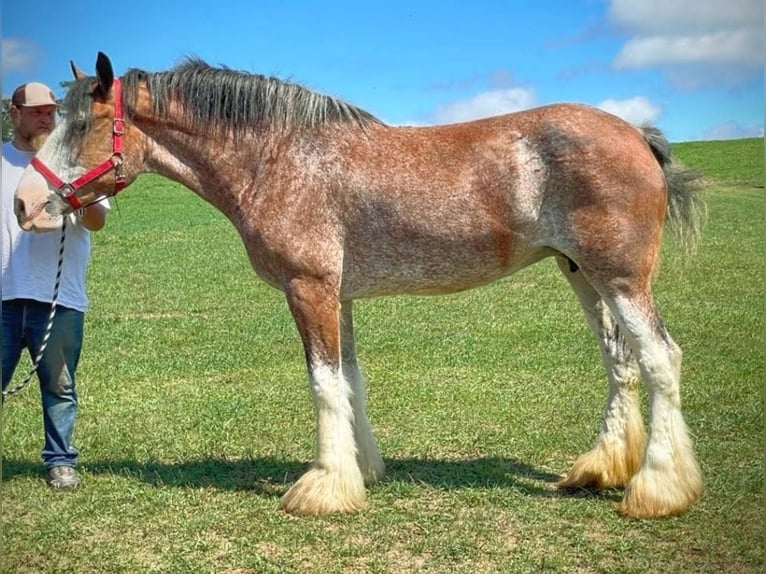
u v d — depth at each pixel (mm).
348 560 3928
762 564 3799
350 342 4914
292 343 9641
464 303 11852
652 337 4227
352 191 4414
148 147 4758
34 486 4969
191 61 4805
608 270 4227
